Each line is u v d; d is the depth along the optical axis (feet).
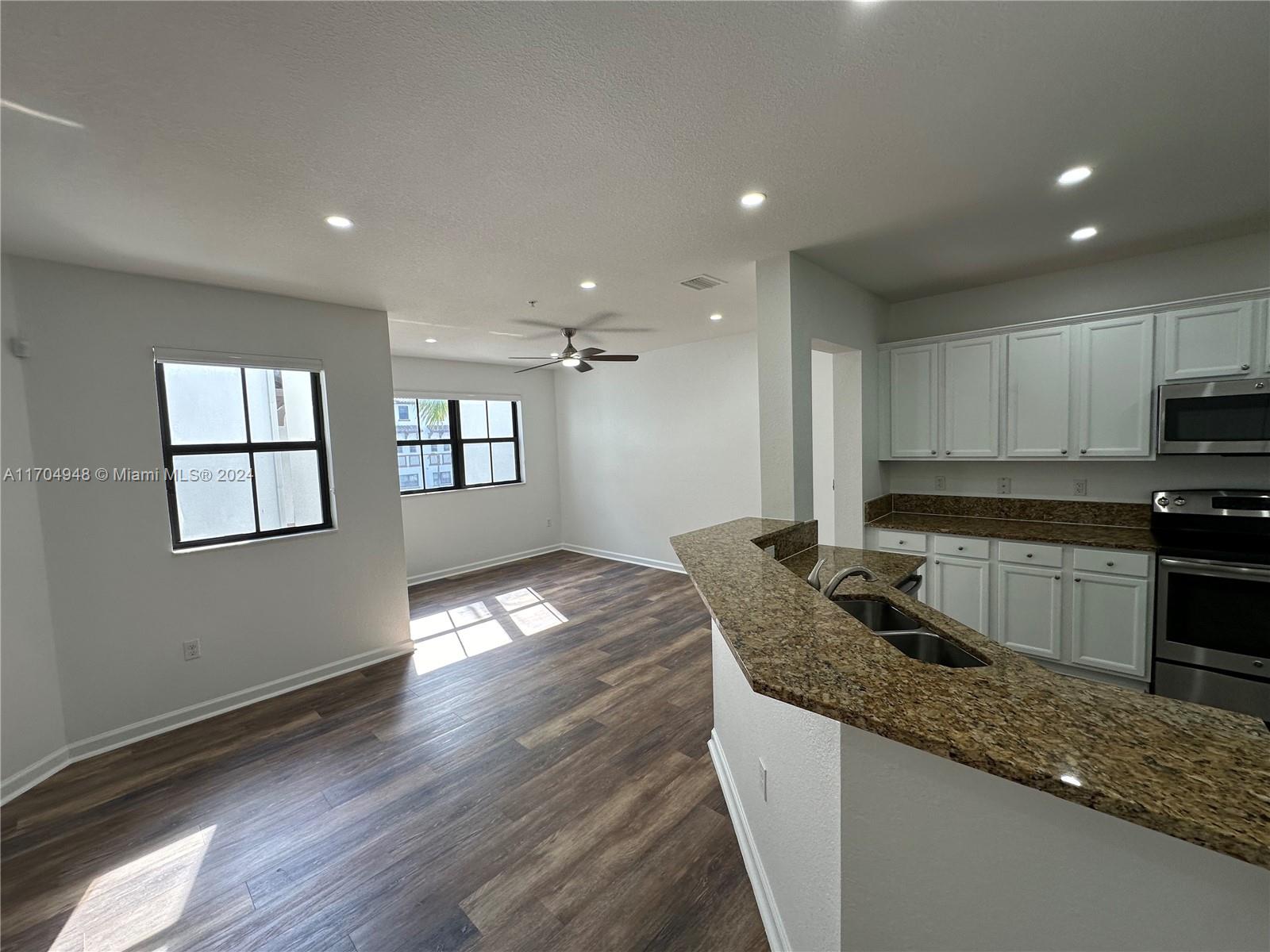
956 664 5.14
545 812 7.35
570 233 8.14
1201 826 1.98
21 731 8.26
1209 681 8.71
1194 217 8.26
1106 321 10.01
